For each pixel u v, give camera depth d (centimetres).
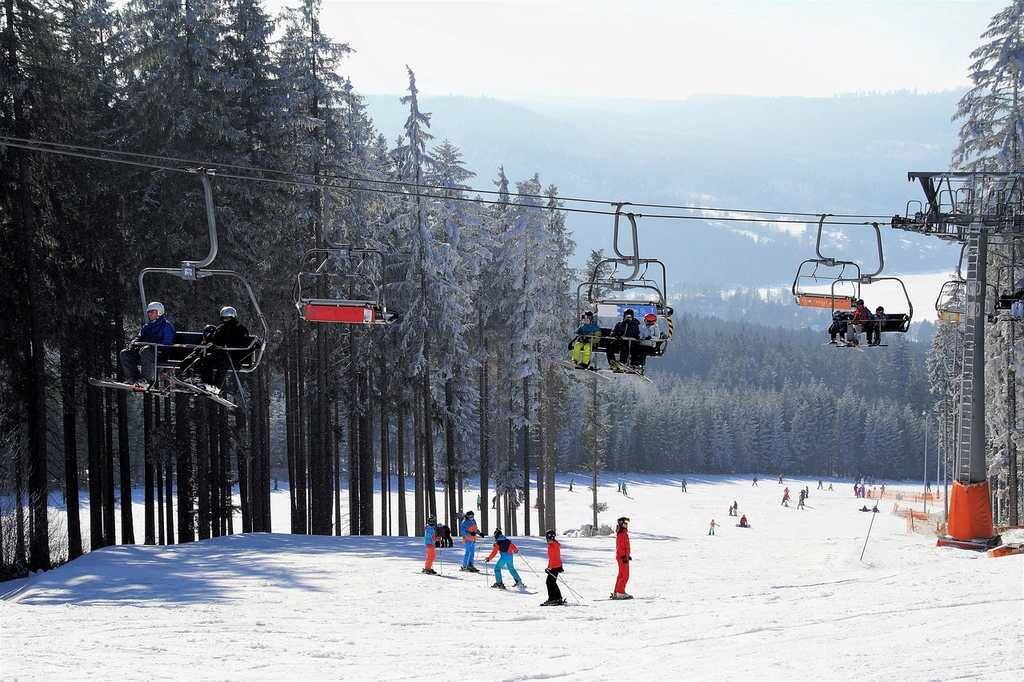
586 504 10788
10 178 3170
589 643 1911
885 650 1609
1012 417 4653
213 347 1819
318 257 4047
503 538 2728
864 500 12275
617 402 16550
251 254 3731
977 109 4422
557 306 5825
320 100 4178
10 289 3206
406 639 1952
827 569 3061
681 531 7688
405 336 4728
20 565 3194
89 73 3722
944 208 3297
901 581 2600
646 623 2161
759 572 3102
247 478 4534
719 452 17588
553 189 5412
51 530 4375
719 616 2203
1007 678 1327
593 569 3192
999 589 2281
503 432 6975
